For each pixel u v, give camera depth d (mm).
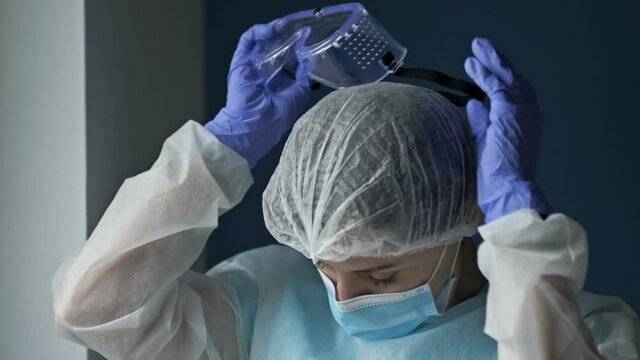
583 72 1862
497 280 1176
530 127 1295
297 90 1482
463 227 1361
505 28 1899
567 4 1864
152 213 1391
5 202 1638
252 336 1596
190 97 1964
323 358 1484
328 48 1358
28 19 1601
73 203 1610
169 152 1440
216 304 1549
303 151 1352
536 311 1183
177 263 1433
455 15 1925
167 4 1866
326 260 1343
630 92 1840
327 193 1304
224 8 2014
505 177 1243
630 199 1856
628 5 1832
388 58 1357
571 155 1881
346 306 1377
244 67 1469
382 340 1462
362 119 1329
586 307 1433
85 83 1591
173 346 1470
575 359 1175
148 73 1793
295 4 1998
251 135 1454
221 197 1422
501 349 1224
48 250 1628
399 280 1361
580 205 1884
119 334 1404
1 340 1668
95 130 1622
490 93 1302
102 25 1634
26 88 1612
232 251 2080
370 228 1287
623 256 1870
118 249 1383
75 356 1640
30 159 1622
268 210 1416
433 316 1447
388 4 1957
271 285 1620
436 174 1307
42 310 1644
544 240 1170
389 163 1298
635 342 1365
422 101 1368
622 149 1853
